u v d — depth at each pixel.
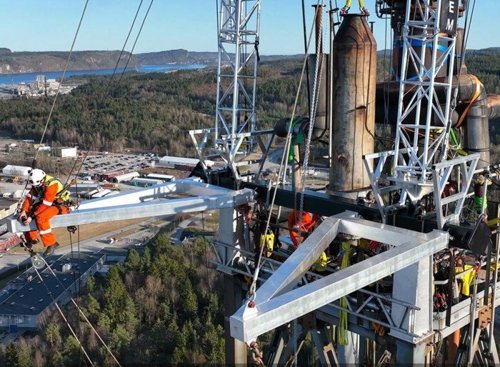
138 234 91.75
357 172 13.86
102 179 132.00
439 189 11.72
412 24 12.96
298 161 15.20
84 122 177.25
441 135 13.09
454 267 12.29
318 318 13.93
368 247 13.67
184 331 51.00
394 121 15.66
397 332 11.93
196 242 73.75
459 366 13.93
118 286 60.91
